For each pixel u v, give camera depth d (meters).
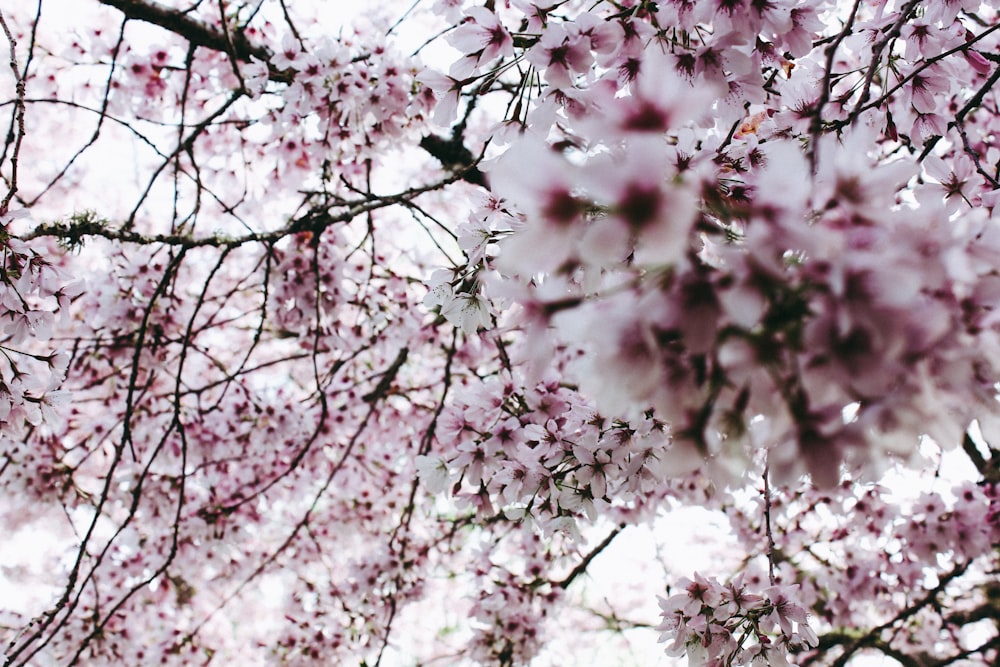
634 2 2.02
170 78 4.07
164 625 5.07
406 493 5.44
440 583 6.08
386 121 3.26
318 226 3.19
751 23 1.69
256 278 5.24
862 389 0.78
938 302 0.84
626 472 2.19
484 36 1.83
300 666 4.62
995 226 0.85
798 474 0.89
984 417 0.96
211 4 4.01
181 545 4.66
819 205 0.89
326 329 4.18
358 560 4.70
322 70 3.03
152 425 4.36
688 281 0.82
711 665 2.05
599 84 1.72
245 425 4.42
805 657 5.01
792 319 0.80
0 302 2.31
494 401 2.54
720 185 1.67
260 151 4.42
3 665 2.72
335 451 5.29
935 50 2.05
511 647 4.47
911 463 0.92
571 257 0.96
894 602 4.98
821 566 4.82
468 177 3.48
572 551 5.20
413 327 4.36
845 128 2.19
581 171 0.77
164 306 3.95
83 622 4.48
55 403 2.40
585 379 0.92
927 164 1.89
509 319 1.03
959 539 4.30
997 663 4.97
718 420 0.89
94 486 5.09
